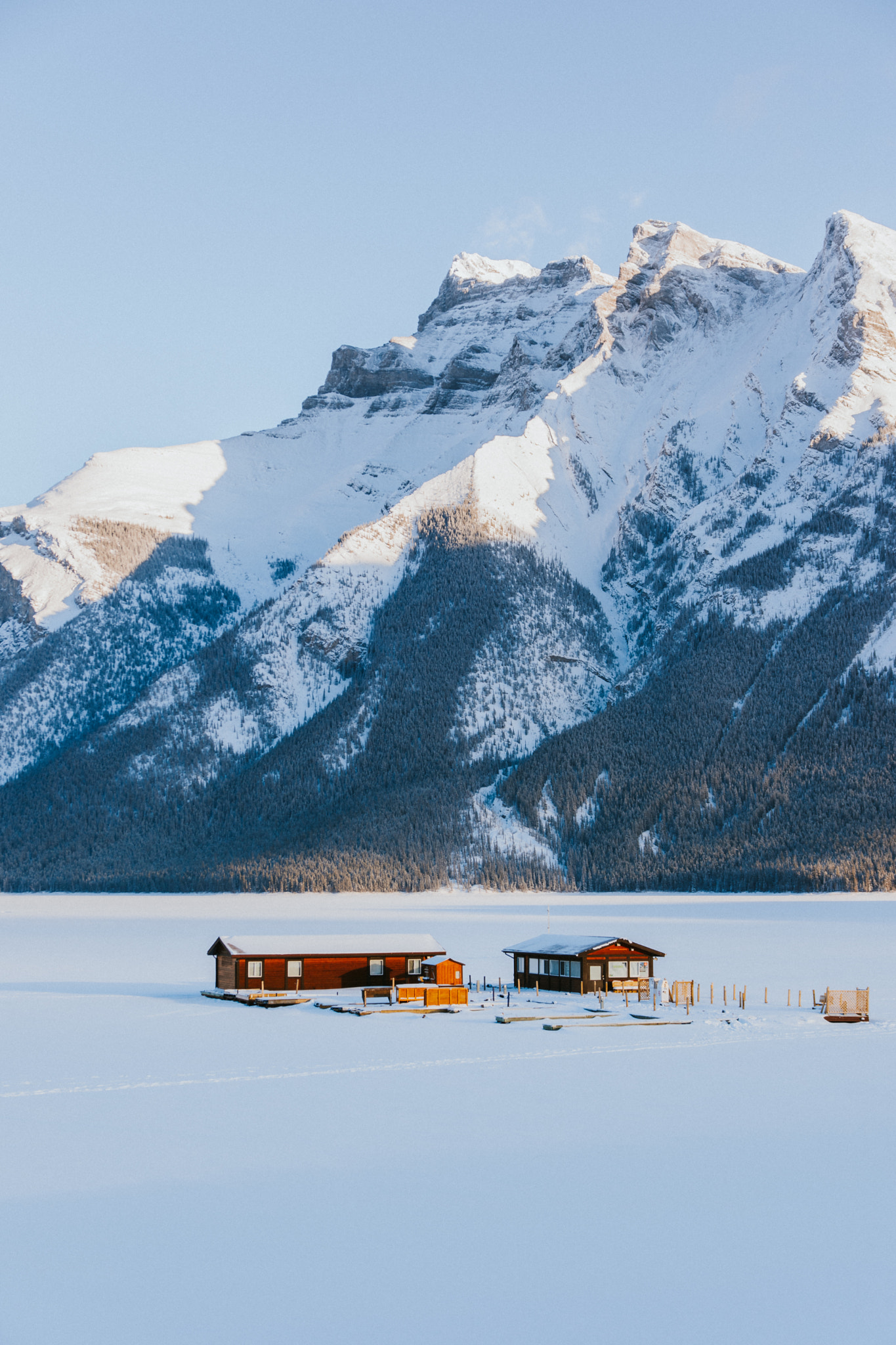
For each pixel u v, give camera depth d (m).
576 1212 33.25
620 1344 24.84
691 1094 49.03
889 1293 27.56
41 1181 36.19
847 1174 36.84
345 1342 24.98
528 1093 49.22
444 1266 29.17
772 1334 25.34
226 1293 27.58
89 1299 27.23
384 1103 47.22
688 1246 30.55
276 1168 37.62
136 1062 56.91
